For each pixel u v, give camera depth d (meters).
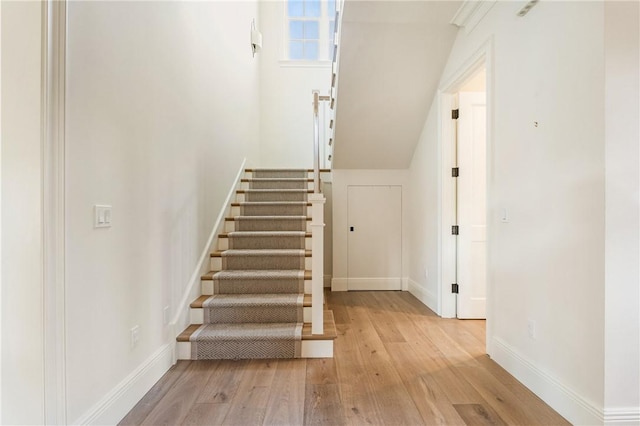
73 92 1.47
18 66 1.35
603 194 1.59
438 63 3.37
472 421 1.78
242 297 3.01
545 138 1.97
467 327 3.25
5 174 1.35
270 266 3.42
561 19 1.84
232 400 2.00
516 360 2.23
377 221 4.78
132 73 1.95
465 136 3.46
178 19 2.63
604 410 1.59
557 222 1.88
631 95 1.59
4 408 1.37
